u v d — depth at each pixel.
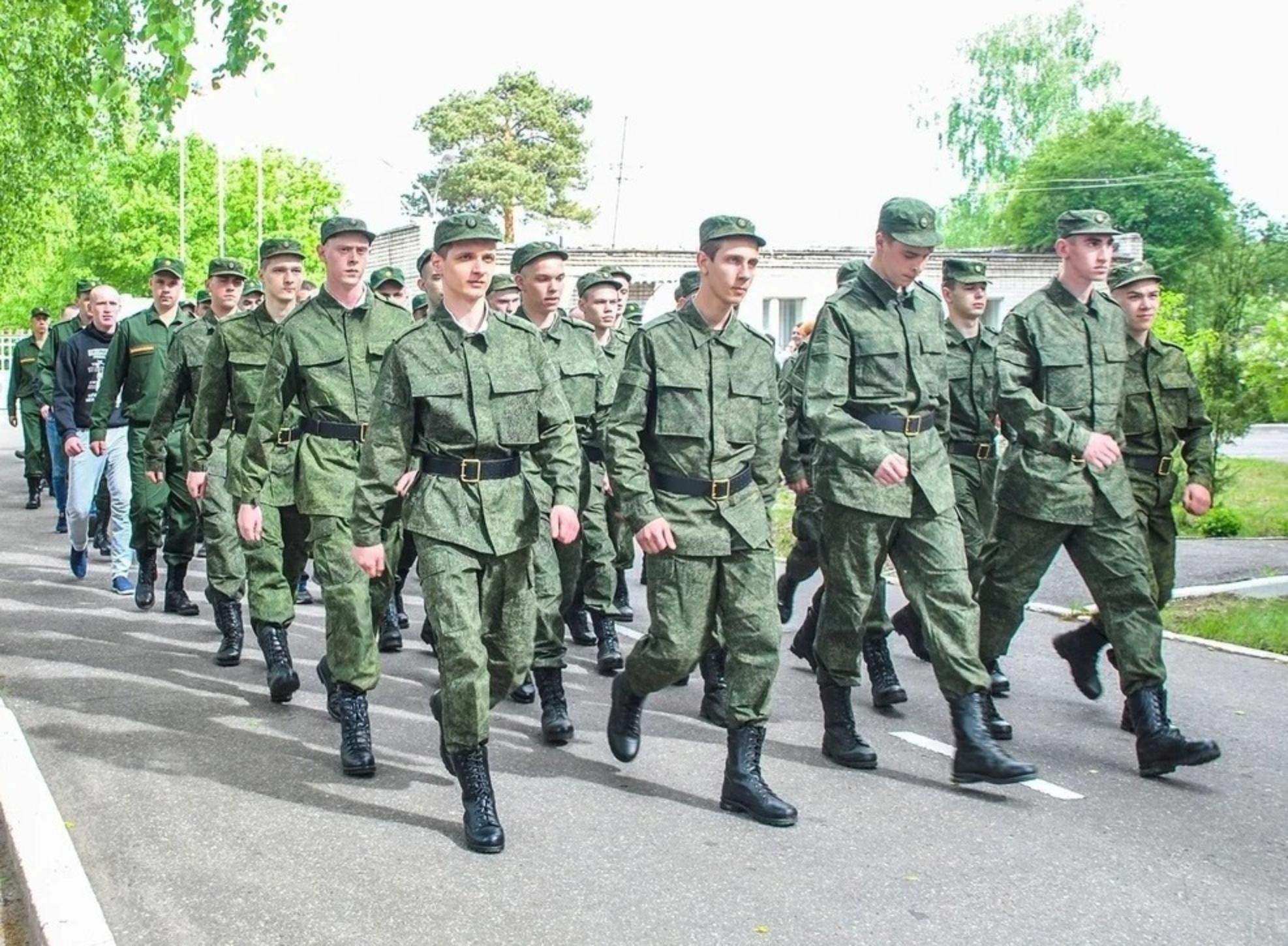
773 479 5.57
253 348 7.26
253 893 4.58
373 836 5.12
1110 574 6.09
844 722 6.11
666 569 5.44
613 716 6.02
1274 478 21.06
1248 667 8.09
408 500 5.19
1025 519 6.32
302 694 7.24
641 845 5.05
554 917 4.39
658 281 33.94
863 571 5.89
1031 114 55.66
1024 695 7.46
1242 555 12.76
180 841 5.05
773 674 5.39
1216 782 5.91
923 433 5.86
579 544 7.07
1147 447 6.98
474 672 5.02
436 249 5.24
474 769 5.06
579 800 5.58
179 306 11.94
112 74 10.05
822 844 5.09
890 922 4.39
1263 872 4.86
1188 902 4.58
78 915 4.17
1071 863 4.92
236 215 52.06
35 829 4.88
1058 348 6.24
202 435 7.38
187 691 7.25
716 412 5.38
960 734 5.58
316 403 6.30
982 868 4.86
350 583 6.01
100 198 29.47
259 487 6.43
